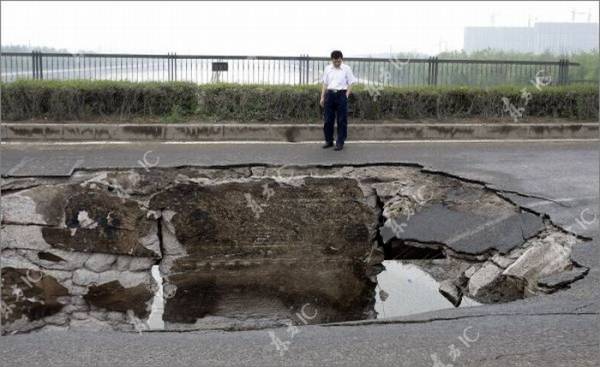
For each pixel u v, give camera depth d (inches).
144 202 330.6
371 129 486.3
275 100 511.8
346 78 423.5
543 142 491.5
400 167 382.9
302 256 335.3
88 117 493.0
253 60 570.3
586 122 541.6
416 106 536.4
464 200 338.6
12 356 167.3
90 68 566.3
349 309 289.3
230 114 507.5
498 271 271.9
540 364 162.4
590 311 199.2
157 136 463.5
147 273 315.6
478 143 478.3
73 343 177.3
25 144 429.7
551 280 229.5
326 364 162.9
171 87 511.5
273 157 396.8
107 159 379.6
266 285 310.3
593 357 165.9
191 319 282.8
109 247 315.9
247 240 333.7
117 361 164.6
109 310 291.3
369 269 325.4
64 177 338.6
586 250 255.8
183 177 354.3
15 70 557.9
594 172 383.9
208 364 162.9
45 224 310.8
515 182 353.1
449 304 270.5
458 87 560.4
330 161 386.6
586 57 671.1
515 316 195.6
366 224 348.2
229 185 339.3
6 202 311.1
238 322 277.3
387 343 175.9
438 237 314.0
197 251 327.6
